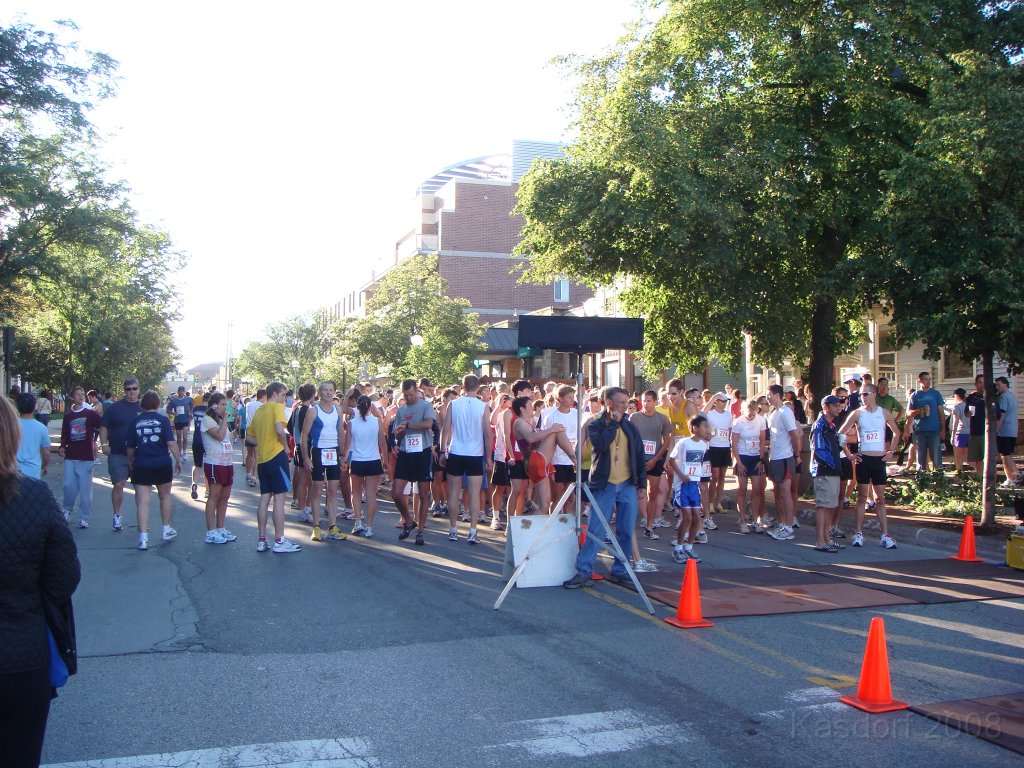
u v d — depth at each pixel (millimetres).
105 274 27094
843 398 13766
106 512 14078
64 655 3309
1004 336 10336
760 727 5035
